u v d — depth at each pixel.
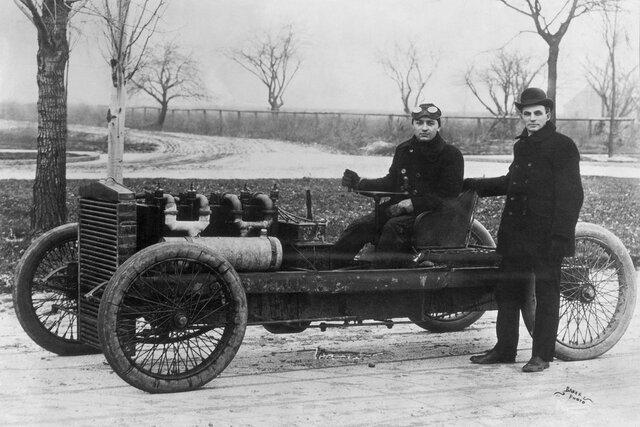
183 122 20.52
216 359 4.67
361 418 4.16
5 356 5.42
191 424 3.99
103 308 4.39
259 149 18.75
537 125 5.35
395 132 19.72
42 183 9.33
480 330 6.62
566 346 5.59
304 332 6.52
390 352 5.79
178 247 4.52
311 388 4.74
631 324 6.75
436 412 4.29
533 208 5.30
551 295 5.28
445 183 5.47
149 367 5.02
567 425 4.11
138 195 5.21
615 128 21.12
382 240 5.40
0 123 17.38
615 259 5.77
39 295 7.05
